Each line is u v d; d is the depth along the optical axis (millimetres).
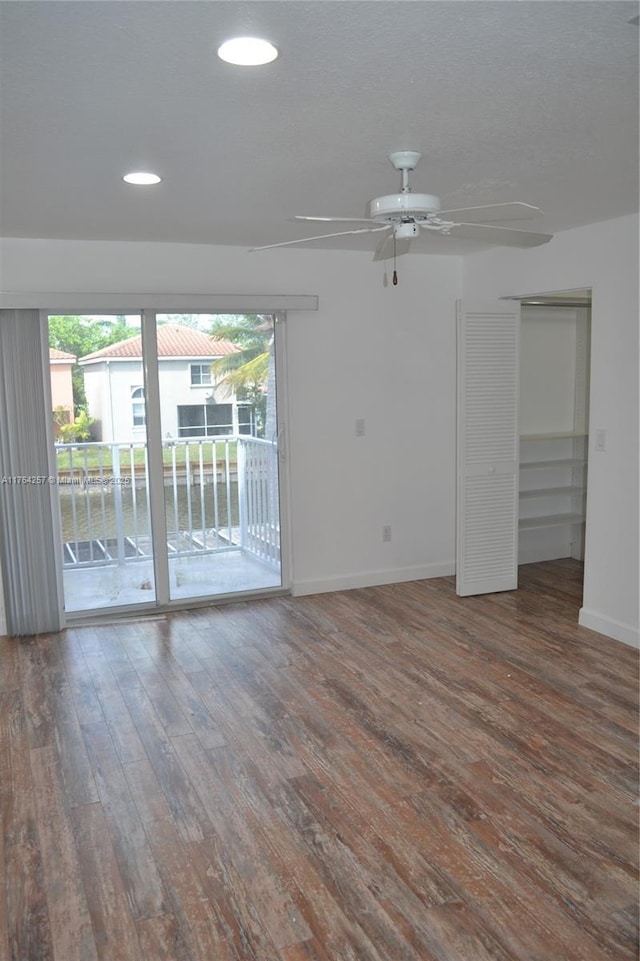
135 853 2574
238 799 2881
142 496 5023
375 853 2557
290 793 2914
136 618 4969
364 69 2008
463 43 1854
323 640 4512
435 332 5574
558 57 1951
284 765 3115
